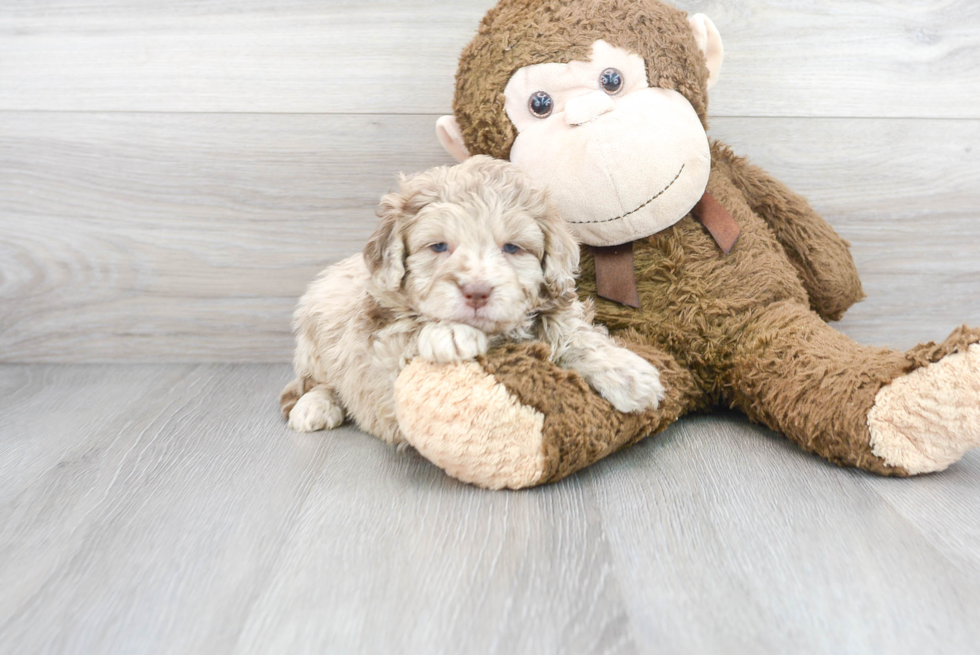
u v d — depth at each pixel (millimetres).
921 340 2275
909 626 949
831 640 921
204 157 2215
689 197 1675
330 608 1007
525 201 1431
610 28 1654
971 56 2121
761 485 1396
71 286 2305
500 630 953
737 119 2160
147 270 2293
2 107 2184
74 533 1245
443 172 1487
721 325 1696
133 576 1104
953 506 1298
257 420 1839
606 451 1438
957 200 2197
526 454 1341
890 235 2221
